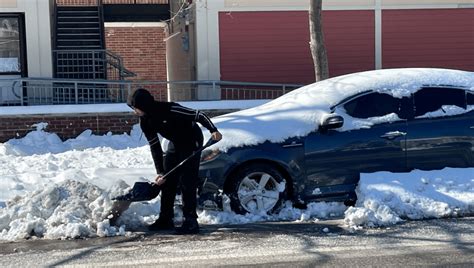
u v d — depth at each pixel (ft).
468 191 24.29
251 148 23.80
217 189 23.79
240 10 53.06
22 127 43.32
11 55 51.70
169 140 22.08
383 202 23.63
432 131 25.03
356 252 19.35
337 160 24.41
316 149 24.25
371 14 54.75
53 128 43.75
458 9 55.72
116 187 23.82
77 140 42.98
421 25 55.47
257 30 53.47
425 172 24.80
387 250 19.53
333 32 54.44
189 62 59.41
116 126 44.60
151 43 85.92
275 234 21.72
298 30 53.83
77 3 74.49
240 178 23.85
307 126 24.36
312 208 24.30
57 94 49.88
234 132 24.12
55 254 19.77
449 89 25.59
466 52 56.18
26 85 50.62
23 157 37.99
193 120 21.57
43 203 23.72
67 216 22.62
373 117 24.90
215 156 23.66
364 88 25.27
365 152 24.61
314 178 24.32
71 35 58.54
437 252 19.22
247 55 53.52
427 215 23.58
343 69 54.80
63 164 34.83
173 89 59.06
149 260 18.89
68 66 54.39
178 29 66.74
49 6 52.08
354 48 54.75
